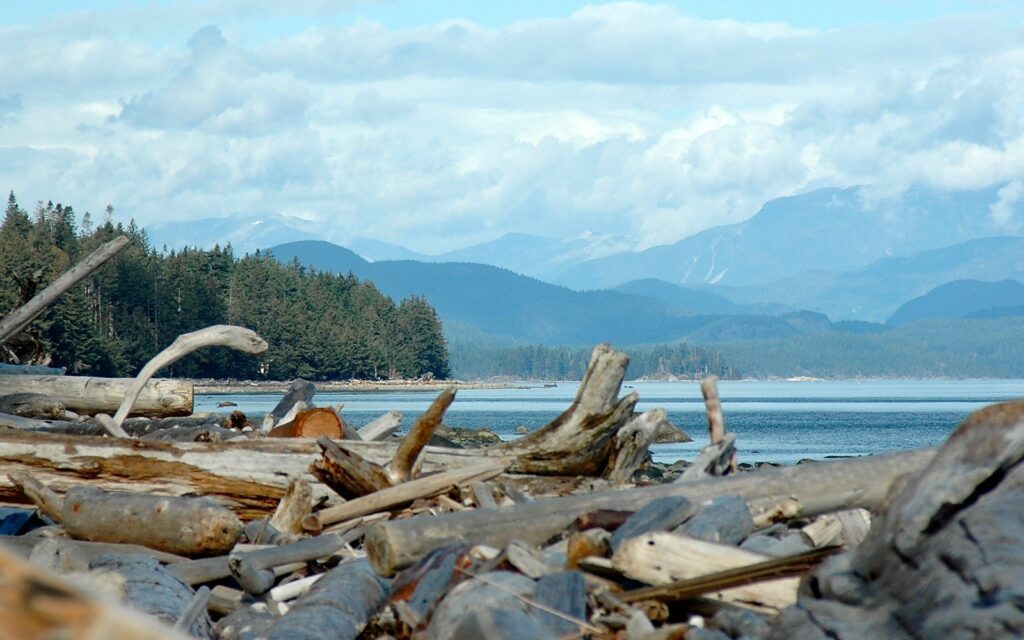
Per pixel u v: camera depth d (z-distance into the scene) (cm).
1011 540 806
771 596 1230
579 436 2650
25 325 4081
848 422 17388
